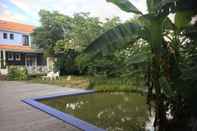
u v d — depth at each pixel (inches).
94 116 200.8
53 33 714.2
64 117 185.9
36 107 231.1
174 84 129.6
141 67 143.9
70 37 652.1
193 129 117.3
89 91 350.0
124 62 162.1
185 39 135.9
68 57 638.5
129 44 137.3
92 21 623.8
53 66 732.0
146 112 208.4
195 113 120.0
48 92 349.1
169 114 138.3
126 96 312.2
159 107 133.6
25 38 872.3
